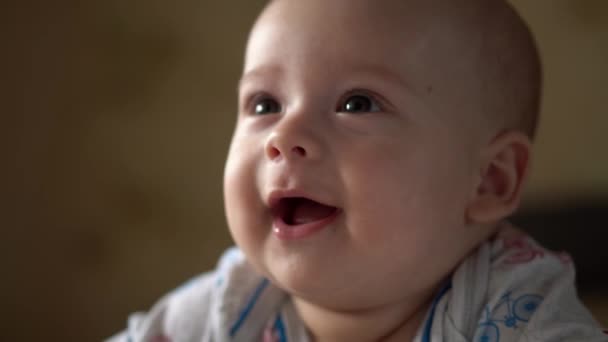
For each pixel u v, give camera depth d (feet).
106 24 4.57
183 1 4.60
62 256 4.61
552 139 4.52
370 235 1.80
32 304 4.58
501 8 2.15
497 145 2.06
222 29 4.60
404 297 1.97
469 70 1.98
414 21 1.91
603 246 3.86
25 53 4.48
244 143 1.95
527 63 2.20
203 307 2.40
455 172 1.94
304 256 1.81
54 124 4.55
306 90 1.87
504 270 1.97
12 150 4.49
